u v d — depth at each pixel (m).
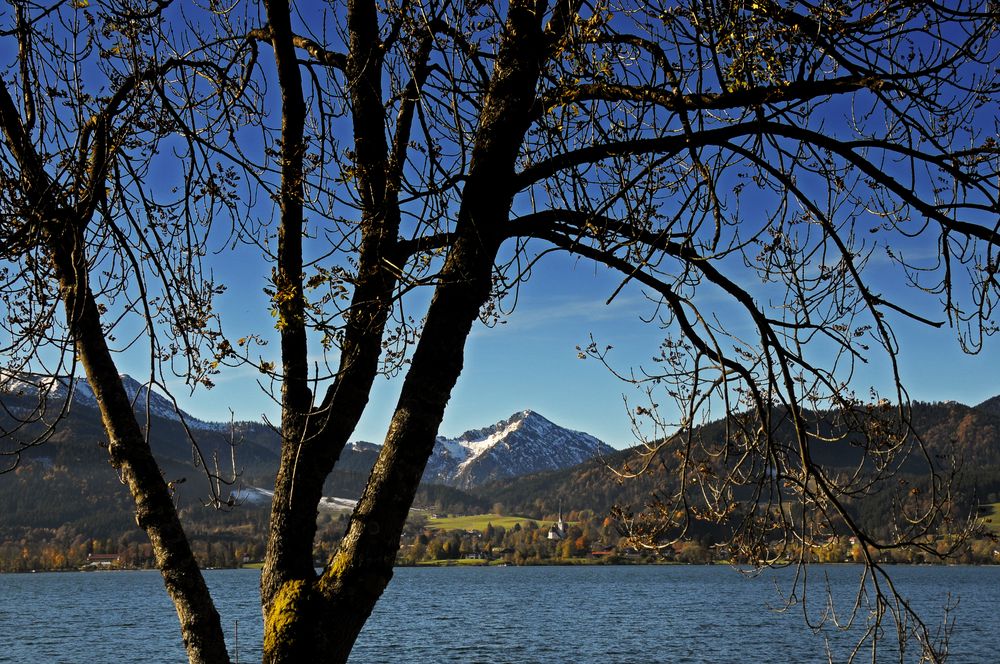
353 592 3.78
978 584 121.31
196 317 4.33
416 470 3.94
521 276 4.34
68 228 4.38
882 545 4.41
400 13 4.43
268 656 3.77
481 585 129.50
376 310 4.17
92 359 4.27
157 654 51.59
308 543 4.17
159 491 4.16
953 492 4.48
